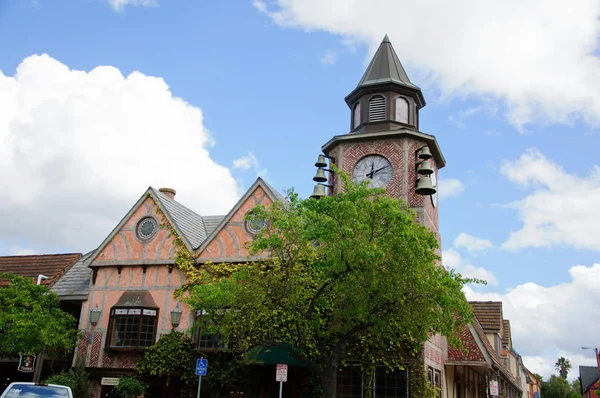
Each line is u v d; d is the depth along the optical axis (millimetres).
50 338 21750
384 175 23672
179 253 24406
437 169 26188
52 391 13359
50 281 27688
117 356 23828
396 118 24828
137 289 24719
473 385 32406
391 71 25703
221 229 24391
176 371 22734
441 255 25625
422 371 20344
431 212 24391
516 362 50594
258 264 19359
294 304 16969
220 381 21984
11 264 30594
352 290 15977
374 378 20672
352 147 24578
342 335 17531
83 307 25203
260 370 21781
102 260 25562
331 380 16594
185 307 23781
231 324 17703
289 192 17453
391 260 15891
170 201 27203
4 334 21406
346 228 15359
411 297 16562
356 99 26031
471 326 24953
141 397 23156
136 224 25656
